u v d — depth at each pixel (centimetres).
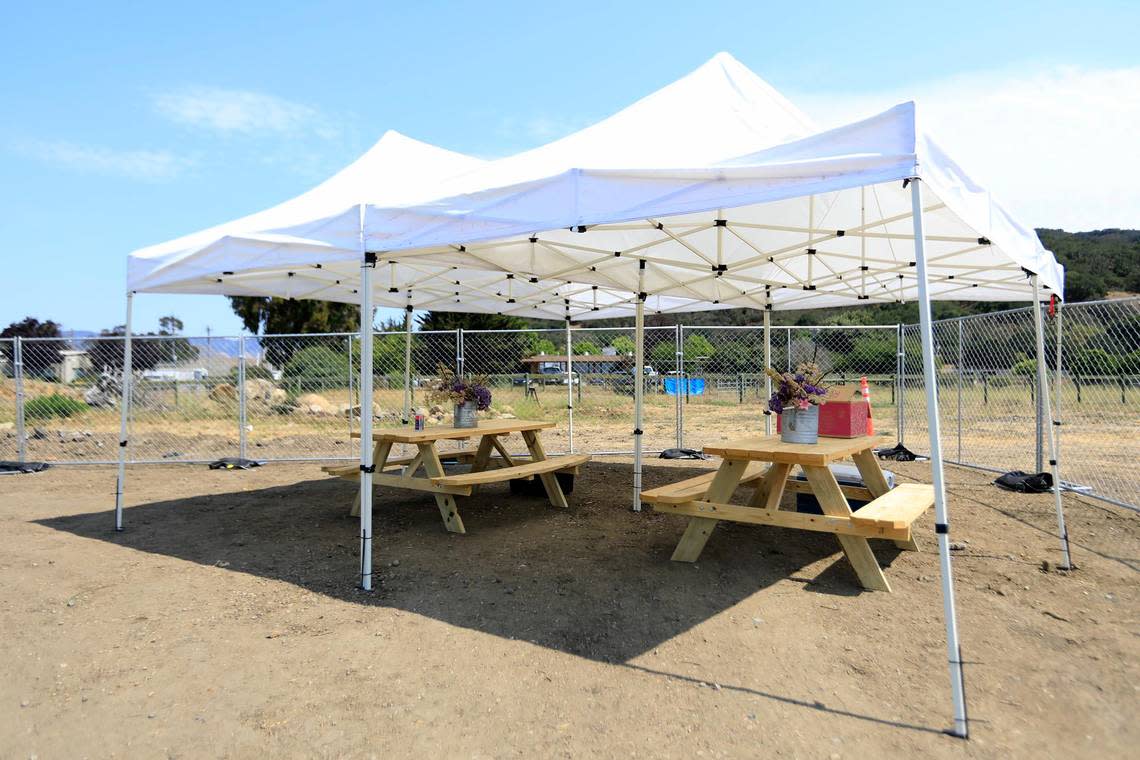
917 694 264
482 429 591
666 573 412
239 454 980
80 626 339
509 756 225
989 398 1259
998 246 360
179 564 443
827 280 674
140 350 1463
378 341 1540
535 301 852
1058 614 343
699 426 1270
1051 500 611
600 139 410
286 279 671
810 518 381
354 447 1027
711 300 771
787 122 411
